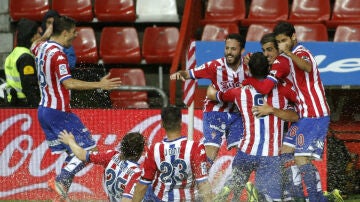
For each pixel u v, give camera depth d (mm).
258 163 25250
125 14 40750
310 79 25484
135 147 22656
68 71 26500
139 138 22766
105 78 26188
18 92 32156
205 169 21562
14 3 41188
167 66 40156
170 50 39969
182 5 42469
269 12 40781
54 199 27250
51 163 30812
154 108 30703
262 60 25125
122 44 40188
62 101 26922
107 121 30719
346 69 32781
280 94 25359
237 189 25547
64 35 26859
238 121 27484
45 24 31562
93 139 28047
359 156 31438
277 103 25312
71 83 26234
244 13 40875
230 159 30109
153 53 39906
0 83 38562
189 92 28938
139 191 21797
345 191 30719
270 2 40938
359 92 34406
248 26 40562
